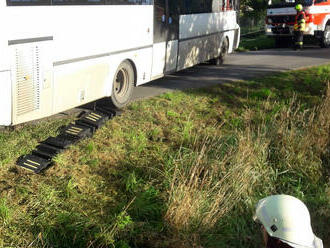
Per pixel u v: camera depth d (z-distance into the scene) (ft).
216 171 19.81
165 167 20.74
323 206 19.98
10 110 19.57
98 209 17.22
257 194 20.20
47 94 21.65
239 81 37.76
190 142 23.65
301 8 62.08
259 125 26.21
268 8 66.49
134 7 28.27
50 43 21.39
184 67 38.17
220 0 45.29
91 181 19.11
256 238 17.38
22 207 16.62
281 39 68.80
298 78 39.22
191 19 38.29
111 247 15.07
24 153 20.49
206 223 16.80
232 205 18.08
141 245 15.70
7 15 18.74
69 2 22.36
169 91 33.53
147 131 24.89
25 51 19.89
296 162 23.50
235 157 21.24
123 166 20.74
